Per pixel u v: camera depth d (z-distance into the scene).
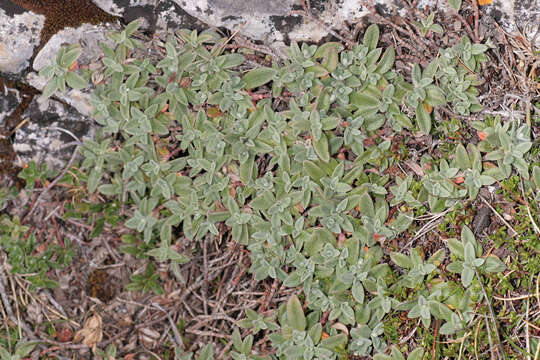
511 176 0.64
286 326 0.65
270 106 0.67
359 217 0.66
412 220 0.65
